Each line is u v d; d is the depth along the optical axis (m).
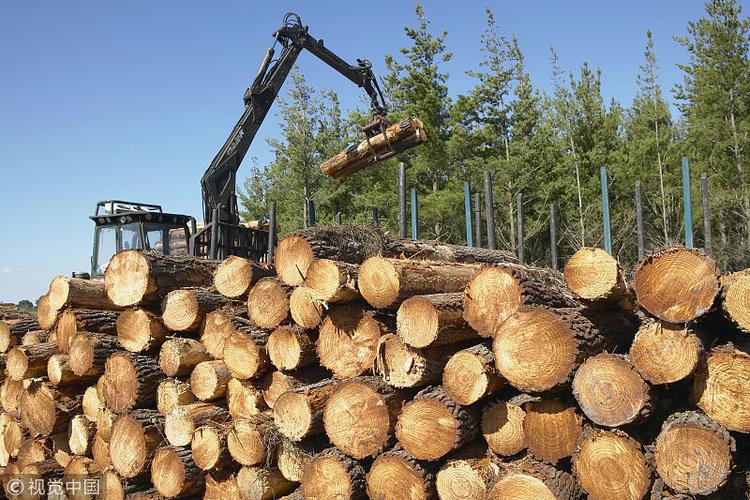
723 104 22.97
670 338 3.79
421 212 23.25
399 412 4.67
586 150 25.11
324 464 4.75
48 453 6.89
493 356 4.22
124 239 10.10
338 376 5.11
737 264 18.47
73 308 6.62
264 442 5.09
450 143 24.27
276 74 10.68
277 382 5.43
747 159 22.55
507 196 22.67
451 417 4.28
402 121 8.88
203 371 5.73
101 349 6.31
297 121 26.97
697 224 22.55
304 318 5.28
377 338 4.92
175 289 6.20
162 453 5.59
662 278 3.87
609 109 28.09
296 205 27.16
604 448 3.87
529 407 4.16
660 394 4.00
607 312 4.48
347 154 9.27
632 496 3.79
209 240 9.94
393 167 25.22
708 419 3.78
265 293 5.57
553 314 4.03
